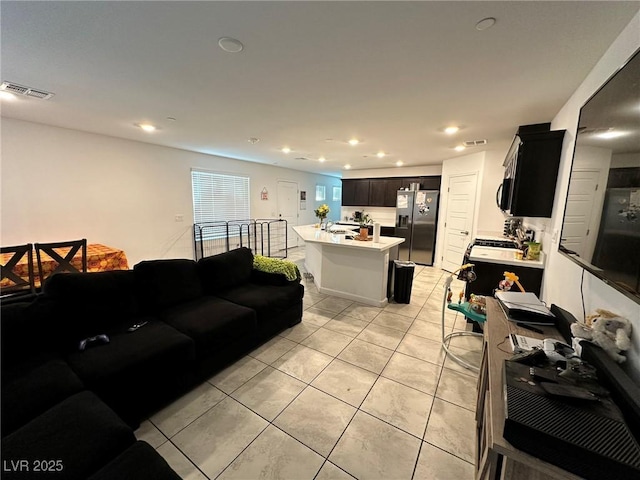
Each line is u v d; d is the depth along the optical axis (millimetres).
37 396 1309
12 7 1271
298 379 2133
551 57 1670
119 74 1988
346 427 1681
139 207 4516
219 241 5969
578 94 2047
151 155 4609
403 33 1466
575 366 1012
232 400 1897
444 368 2291
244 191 6434
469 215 4957
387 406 1859
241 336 2322
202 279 2754
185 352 1849
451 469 1423
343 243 3652
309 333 2889
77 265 3252
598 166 1366
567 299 1922
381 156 5418
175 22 1396
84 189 3844
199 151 5227
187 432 1629
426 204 6035
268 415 1769
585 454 705
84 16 1347
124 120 3168
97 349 1700
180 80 2080
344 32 1465
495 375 1117
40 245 2783
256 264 3244
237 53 1691
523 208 2541
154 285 2328
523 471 830
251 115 2898
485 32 1443
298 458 1476
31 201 3389
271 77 2010
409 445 1562
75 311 1870
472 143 4074
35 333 1669
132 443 1132
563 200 2174
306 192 8633
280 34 1491
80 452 1029
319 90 2225
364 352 2527
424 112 2713
